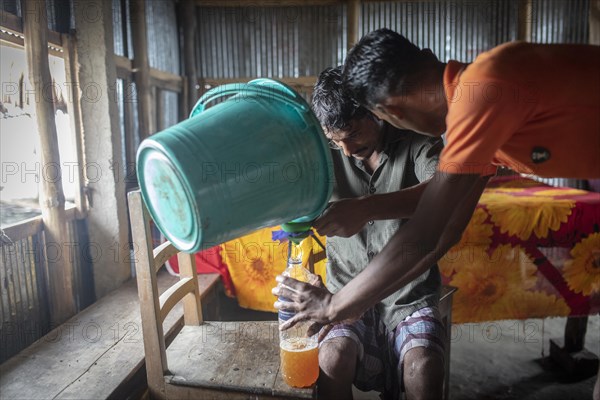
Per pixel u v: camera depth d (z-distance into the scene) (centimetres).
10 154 207
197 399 150
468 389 246
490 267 262
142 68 311
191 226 103
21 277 207
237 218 107
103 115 251
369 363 165
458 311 264
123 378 171
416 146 160
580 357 256
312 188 119
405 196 144
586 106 109
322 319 117
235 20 400
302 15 398
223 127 108
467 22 398
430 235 109
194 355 164
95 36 245
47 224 219
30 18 204
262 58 405
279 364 157
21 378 171
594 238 261
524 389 246
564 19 397
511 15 396
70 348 192
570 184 410
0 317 195
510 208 259
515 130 108
